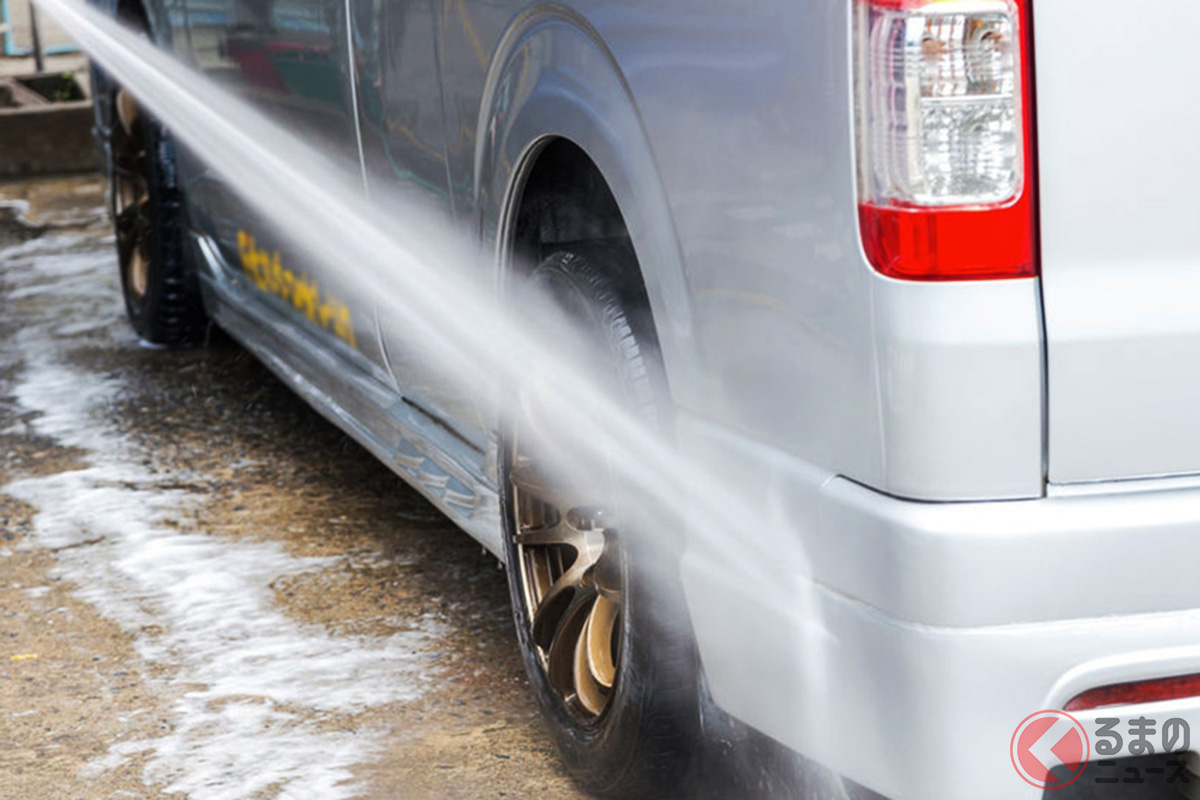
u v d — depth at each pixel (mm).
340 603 4297
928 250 2162
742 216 2467
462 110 3408
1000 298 2164
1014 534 2172
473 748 3480
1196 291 2203
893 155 2174
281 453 5613
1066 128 2152
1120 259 2186
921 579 2193
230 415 6066
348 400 4562
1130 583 2209
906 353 2180
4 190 11312
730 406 2594
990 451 2184
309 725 3605
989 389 2172
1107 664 2215
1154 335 2195
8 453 5723
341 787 3314
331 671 3883
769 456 2486
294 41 4332
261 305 5348
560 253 3162
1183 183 2186
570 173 3289
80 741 3576
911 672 2229
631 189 2738
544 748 3473
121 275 7156
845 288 2260
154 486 5316
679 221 2635
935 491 2193
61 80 13633
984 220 2152
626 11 2701
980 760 2223
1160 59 2158
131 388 6438
